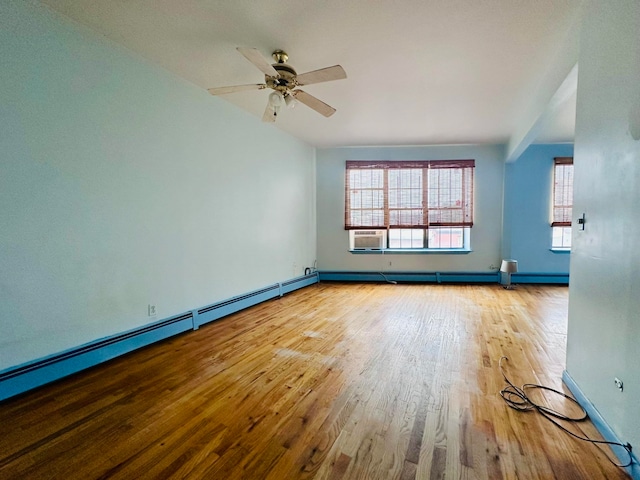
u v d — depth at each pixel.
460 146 6.22
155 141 3.07
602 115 1.77
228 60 2.98
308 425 1.79
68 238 2.42
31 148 2.20
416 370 2.49
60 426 1.79
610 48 1.68
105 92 2.64
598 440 1.64
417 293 5.46
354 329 3.52
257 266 4.63
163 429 1.76
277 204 5.12
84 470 1.46
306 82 2.64
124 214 2.81
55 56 2.31
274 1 2.19
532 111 3.78
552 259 6.17
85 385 2.27
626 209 1.51
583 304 1.99
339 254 6.55
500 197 6.17
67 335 2.42
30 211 2.20
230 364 2.62
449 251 6.31
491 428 1.76
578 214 2.09
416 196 6.32
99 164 2.61
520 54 2.83
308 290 5.75
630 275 1.46
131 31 2.54
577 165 2.11
